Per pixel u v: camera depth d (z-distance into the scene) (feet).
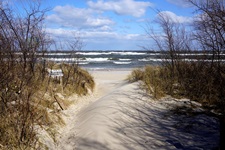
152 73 36.76
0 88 18.25
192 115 23.63
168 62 35.68
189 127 20.94
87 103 30.01
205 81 29.89
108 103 24.40
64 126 20.49
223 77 25.35
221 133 15.89
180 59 34.47
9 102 18.07
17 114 16.72
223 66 27.76
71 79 32.94
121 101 25.49
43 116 18.74
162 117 23.31
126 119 21.47
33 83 21.66
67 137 18.28
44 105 21.21
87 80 38.40
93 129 18.17
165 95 29.76
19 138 15.01
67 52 37.58
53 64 33.68
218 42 22.70
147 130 20.08
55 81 29.14
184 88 31.01
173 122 22.20
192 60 33.73
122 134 18.44
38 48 25.02
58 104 23.88
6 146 14.26
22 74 20.66
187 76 32.76
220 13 20.38
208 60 30.99
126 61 124.77
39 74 25.73
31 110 17.70
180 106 26.43
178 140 18.45
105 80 49.26
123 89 30.81
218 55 25.66
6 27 20.18
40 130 17.10
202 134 19.62
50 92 24.94
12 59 19.85
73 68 36.45
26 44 22.89
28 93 18.79
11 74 19.88
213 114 23.66
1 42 19.17
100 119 20.01
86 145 16.44
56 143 17.13
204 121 22.09
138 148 16.78
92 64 108.27
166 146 17.37
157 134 19.48
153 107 25.88
